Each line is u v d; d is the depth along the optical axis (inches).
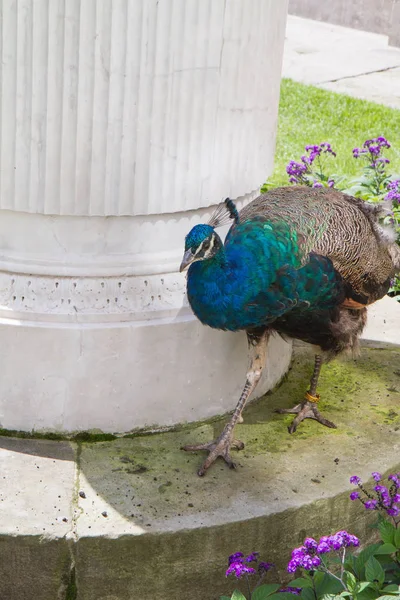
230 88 123.1
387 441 127.7
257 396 132.5
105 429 124.9
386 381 137.0
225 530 116.5
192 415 127.6
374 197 161.9
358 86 277.9
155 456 123.3
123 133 119.2
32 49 116.7
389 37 325.1
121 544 114.7
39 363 122.3
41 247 122.3
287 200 126.0
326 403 132.8
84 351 122.1
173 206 123.0
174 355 124.7
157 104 119.4
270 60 127.3
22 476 119.4
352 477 117.7
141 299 123.4
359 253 123.9
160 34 117.5
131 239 123.0
